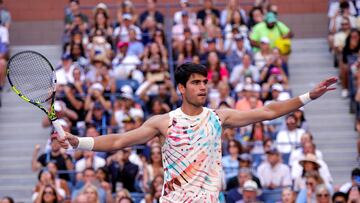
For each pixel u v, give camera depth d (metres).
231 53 37.72
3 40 39.97
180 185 14.71
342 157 34.97
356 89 35.88
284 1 44.16
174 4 41.28
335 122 36.56
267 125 33.53
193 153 14.68
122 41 38.19
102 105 34.38
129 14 39.28
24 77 17.78
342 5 39.59
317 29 43.59
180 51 37.31
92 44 36.72
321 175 30.38
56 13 44.06
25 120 37.19
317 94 15.03
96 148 14.75
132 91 35.81
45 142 36.12
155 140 31.22
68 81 36.12
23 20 43.72
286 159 32.47
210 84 35.44
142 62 36.75
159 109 33.97
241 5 43.34
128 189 30.89
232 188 29.64
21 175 34.59
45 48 42.34
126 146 14.84
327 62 40.00
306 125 34.47
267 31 38.16
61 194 29.95
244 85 34.56
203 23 39.16
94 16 38.97
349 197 27.58
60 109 33.78
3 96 37.91
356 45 37.28
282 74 36.41
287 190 28.53
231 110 15.05
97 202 27.81
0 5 40.72
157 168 30.34
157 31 37.97
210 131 14.75
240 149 30.91
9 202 28.69
